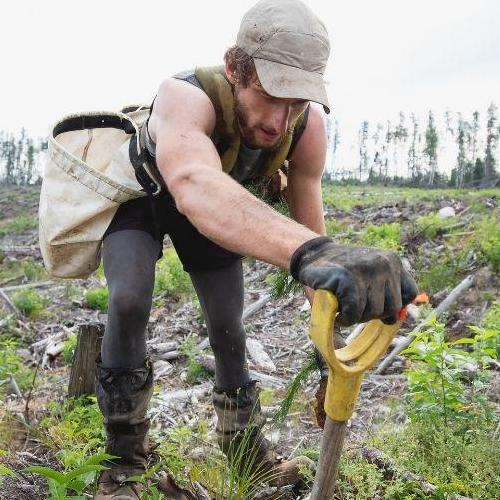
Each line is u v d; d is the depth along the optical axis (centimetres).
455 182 6531
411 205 1391
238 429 277
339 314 144
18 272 1316
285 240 151
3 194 4175
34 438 351
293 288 270
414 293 146
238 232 158
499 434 328
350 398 155
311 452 319
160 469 290
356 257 139
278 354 595
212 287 266
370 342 155
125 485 240
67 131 266
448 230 1038
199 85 202
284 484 280
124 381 234
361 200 1692
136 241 239
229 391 278
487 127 6272
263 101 199
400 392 460
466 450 281
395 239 996
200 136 188
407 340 542
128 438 240
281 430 389
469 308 673
